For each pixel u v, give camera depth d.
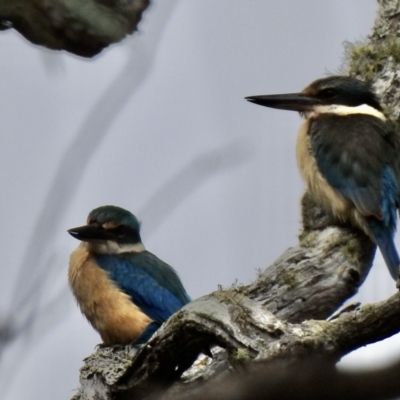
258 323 6.26
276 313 9.12
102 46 4.32
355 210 11.15
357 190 11.29
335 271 9.47
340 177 11.47
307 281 9.30
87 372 8.72
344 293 9.48
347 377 2.59
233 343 6.25
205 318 6.47
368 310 5.56
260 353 5.88
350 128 11.97
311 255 9.56
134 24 4.35
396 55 12.03
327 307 9.41
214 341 6.52
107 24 4.24
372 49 12.21
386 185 11.49
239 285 9.21
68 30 4.22
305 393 2.76
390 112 12.15
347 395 2.59
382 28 12.07
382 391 2.54
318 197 11.66
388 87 12.12
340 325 5.67
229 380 3.37
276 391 2.87
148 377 7.23
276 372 2.96
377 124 12.03
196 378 7.43
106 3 4.26
